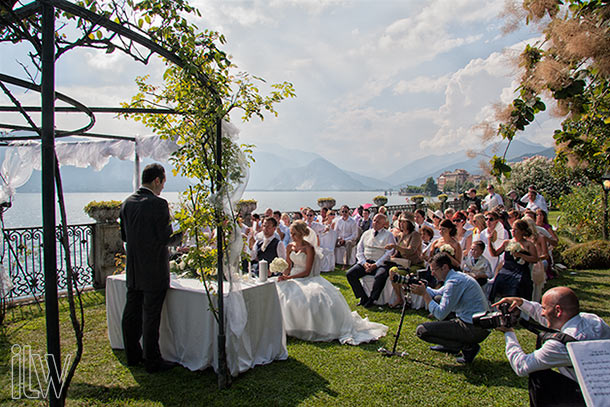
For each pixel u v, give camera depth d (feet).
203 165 12.44
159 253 13.09
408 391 11.94
